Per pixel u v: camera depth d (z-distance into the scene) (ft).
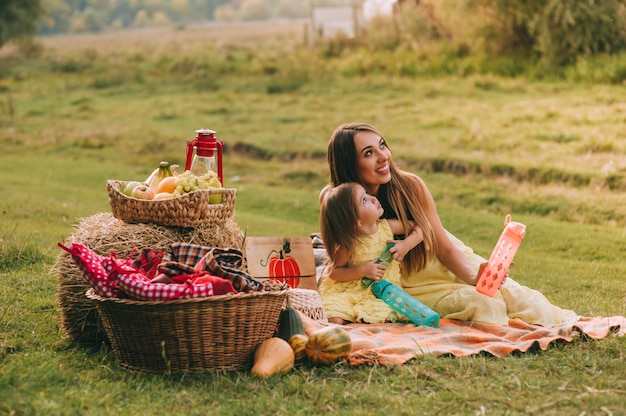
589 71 70.74
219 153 19.20
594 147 50.83
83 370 15.12
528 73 75.31
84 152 63.67
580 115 59.41
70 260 17.04
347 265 19.15
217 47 122.11
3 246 24.61
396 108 70.44
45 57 123.65
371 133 19.75
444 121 62.85
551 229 35.60
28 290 20.95
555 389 13.94
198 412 13.04
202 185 17.65
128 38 187.01
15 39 119.75
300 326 16.11
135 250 16.43
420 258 19.71
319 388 14.01
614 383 14.17
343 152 19.69
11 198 39.70
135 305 14.58
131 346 15.03
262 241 19.49
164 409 13.23
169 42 152.35
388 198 19.79
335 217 18.70
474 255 20.38
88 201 41.11
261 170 54.70
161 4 332.80
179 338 14.71
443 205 41.83
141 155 61.62
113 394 13.65
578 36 72.84
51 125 74.43
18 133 70.90
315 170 52.95
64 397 13.41
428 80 79.82
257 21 315.78
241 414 12.99
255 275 19.19
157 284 14.67
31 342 16.84
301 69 90.12
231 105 78.54
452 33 87.40
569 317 19.16
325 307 18.83
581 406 13.12
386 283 18.92
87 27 249.96
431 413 12.94
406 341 16.70
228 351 15.05
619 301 22.25
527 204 41.63
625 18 72.49
